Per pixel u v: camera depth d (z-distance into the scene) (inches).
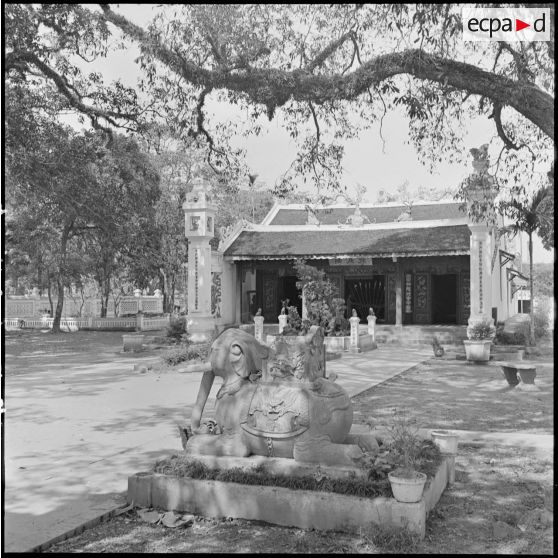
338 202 1446.9
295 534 210.2
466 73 414.0
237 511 224.5
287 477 224.7
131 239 1234.0
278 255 1245.1
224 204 1684.3
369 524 206.4
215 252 1258.0
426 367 774.5
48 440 355.6
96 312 1955.0
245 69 480.7
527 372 565.9
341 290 1301.7
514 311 1763.0
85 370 739.4
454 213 1314.0
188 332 1055.6
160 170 1432.1
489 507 236.2
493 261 983.6
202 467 238.4
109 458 311.6
